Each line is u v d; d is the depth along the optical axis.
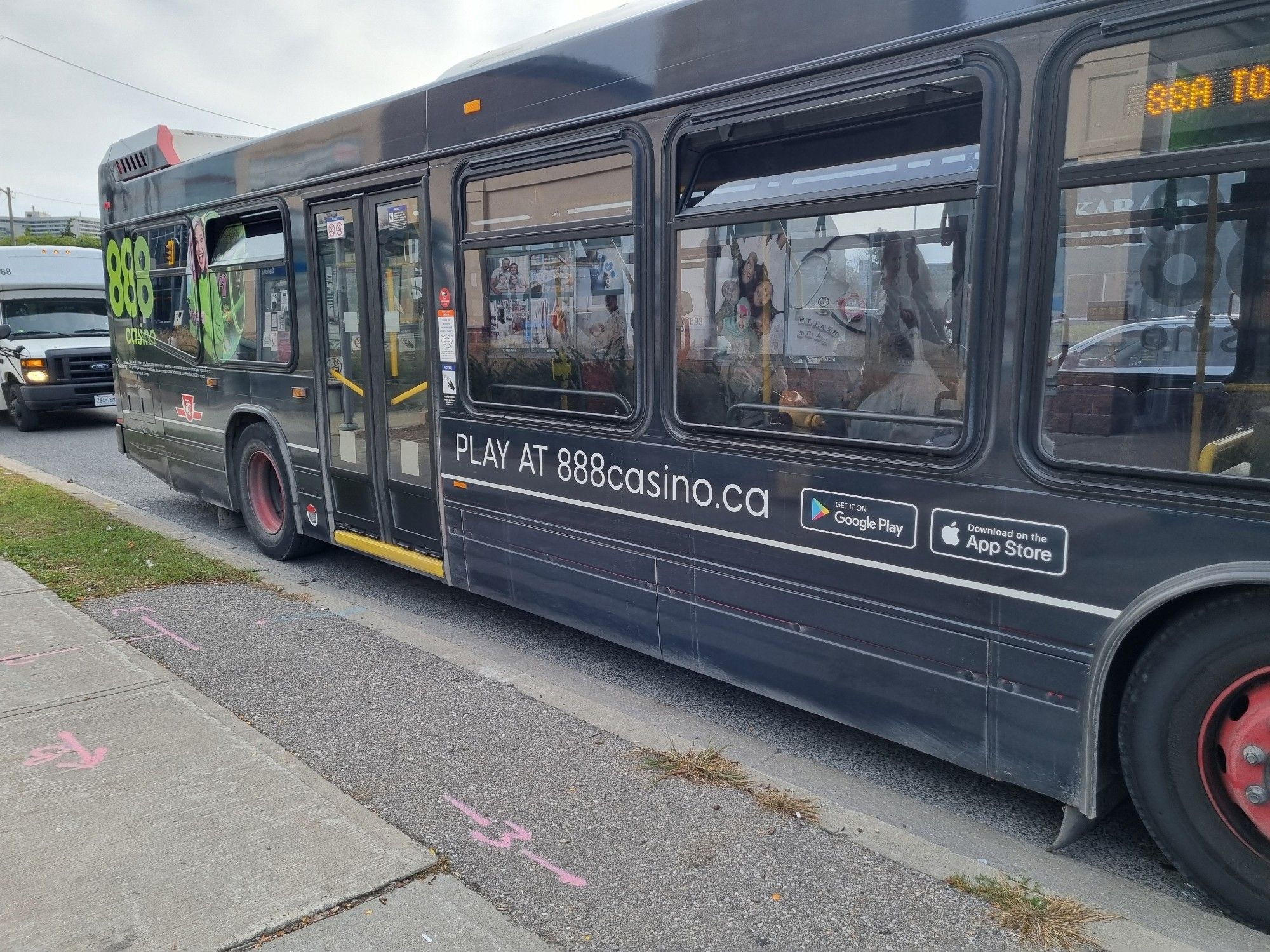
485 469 5.08
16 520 7.85
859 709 3.56
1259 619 2.61
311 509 6.59
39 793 3.42
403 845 3.12
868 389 3.38
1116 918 2.78
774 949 2.68
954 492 3.16
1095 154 2.77
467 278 5.00
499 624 5.70
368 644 5.14
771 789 3.57
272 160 6.40
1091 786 2.97
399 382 5.61
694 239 3.86
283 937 2.65
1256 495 2.56
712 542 3.97
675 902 2.88
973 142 3.05
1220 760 2.79
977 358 3.06
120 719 4.07
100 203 9.12
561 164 4.38
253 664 4.83
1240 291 2.57
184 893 2.84
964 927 2.76
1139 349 2.74
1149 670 2.85
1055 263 2.88
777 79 3.48
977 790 3.68
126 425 9.16
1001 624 3.10
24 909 2.76
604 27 4.12
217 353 7.36
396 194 5.40
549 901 2.89
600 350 4.34
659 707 4.46
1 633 5.14
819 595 3.61
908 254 3.22
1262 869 2.71
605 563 4.48
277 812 3.31
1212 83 2.55
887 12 3.18
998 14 2.91
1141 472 2.74
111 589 6.03
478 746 3.92
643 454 4.20
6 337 15.08
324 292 6.12
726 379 3.83
